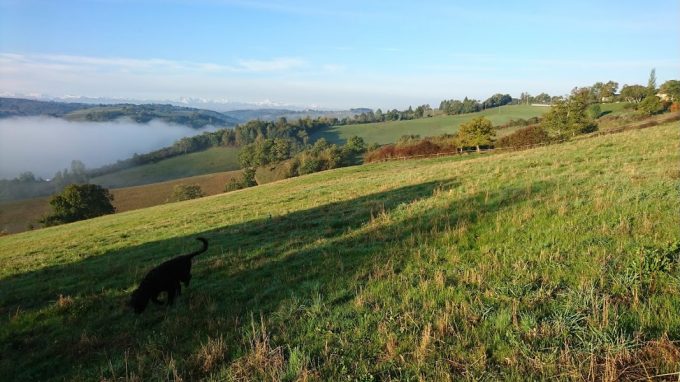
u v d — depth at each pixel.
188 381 5.12
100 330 7.77
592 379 3.95
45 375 6.40
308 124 195.12
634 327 4.65
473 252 8.33
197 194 97.19
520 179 15.54
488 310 5.62
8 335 8.22
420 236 9.77
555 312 5.29
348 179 34.81
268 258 10.80
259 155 127.44
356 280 7.70
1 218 95.88
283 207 21.31
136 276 11.44
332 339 5.60
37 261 17.44
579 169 15.72
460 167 23.88
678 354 3.99
